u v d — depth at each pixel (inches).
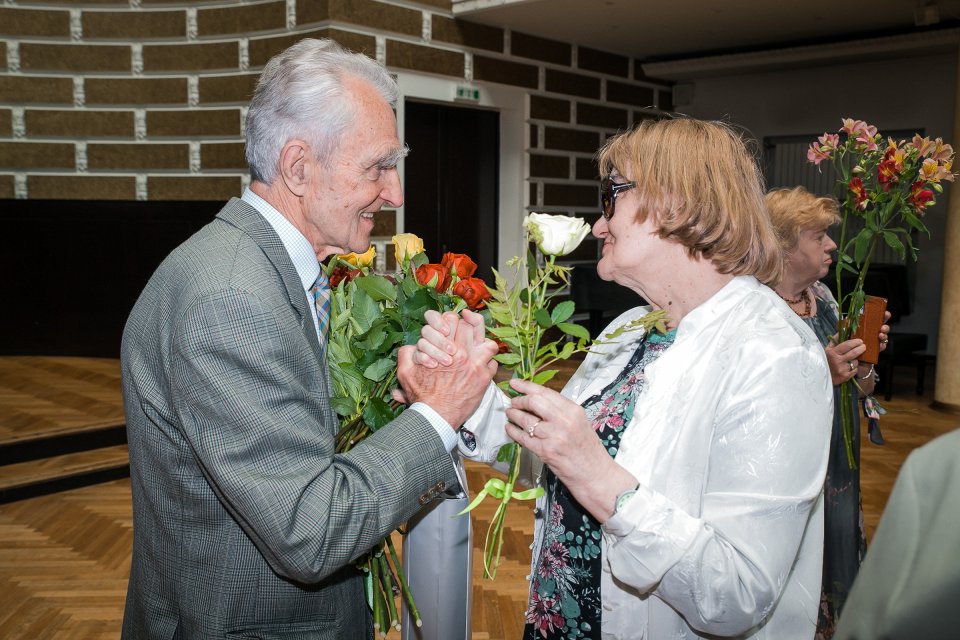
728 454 42.7
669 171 46.7
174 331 42.9
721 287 48.4
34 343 299.7
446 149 316.8
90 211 295.0
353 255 55.1
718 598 40.3
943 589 20.6
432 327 46.2
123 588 127.5
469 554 53.7
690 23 309.7
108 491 179.0
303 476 41.6
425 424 45.7
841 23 309.0
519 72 323.0
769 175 381.4
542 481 55.2
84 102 293.1
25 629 113.2
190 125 288.5
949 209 241.6
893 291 301.6
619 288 289.4
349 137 46.8
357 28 267.4
